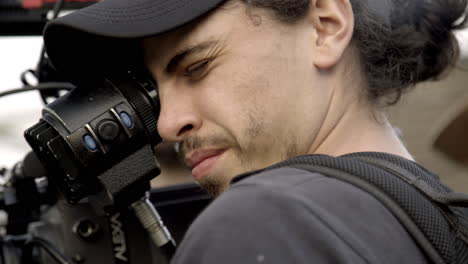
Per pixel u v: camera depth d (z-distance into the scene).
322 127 0.99
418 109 2.62
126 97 1.12
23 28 1.46
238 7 0.96
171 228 1.38
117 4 0.96
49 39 1.07
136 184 1.13
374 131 1.02
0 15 1.44
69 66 1.13
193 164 1.01
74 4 1.47
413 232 0.74
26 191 1.31
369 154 0.85
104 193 1.14
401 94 1.11
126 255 1.33
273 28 0.97
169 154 1.44
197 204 1.40
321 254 0.66
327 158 0.80
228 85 0.96
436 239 0.74
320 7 0.99
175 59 0.98
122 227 1.33
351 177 0.77
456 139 2.79
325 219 0.68
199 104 0.98
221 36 0.95
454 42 1.23
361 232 0.71
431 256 0.73
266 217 0.67
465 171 2.93
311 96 0.98
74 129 1.09
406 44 1.10
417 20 1.15
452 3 1.18
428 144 2.81
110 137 1.10
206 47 0.96
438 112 2.65
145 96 1.12
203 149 0.99
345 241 0.68
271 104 0.96
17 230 1.36
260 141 0.96
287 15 0.97
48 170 1.14
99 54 1.11
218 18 0.95
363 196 0.75
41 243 1.30
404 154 1.03
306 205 0.69
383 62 1.06
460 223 0.79
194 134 0.99
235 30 0.96
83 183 1.12
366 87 1.03
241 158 0.98
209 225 0.68
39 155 1.12
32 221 1.37
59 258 1.28
